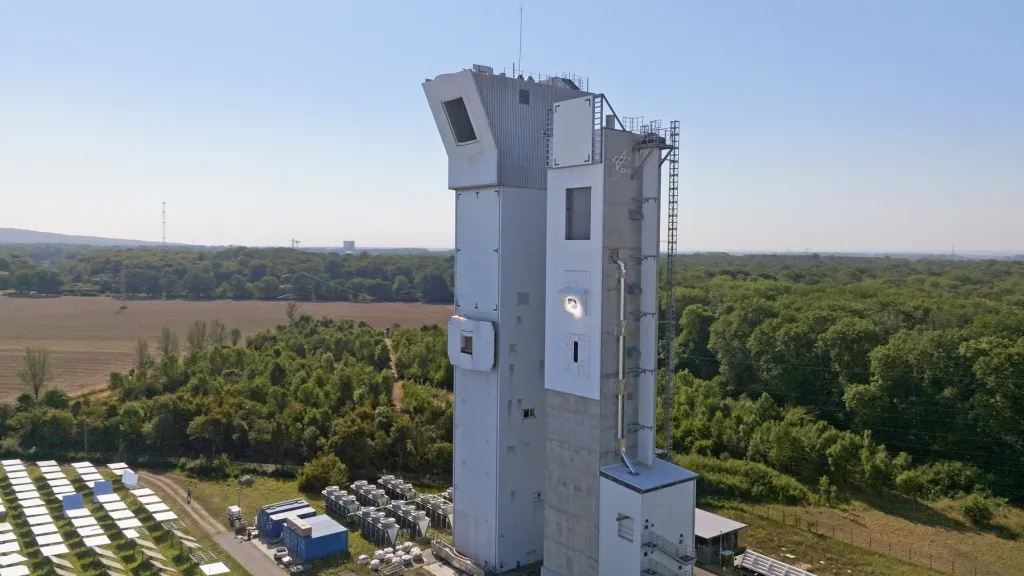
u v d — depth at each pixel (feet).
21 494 183.01
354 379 275.80
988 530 173.78
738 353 312.71
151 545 152.66
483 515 142.51
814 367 279.08
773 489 193.67
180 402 234.58
